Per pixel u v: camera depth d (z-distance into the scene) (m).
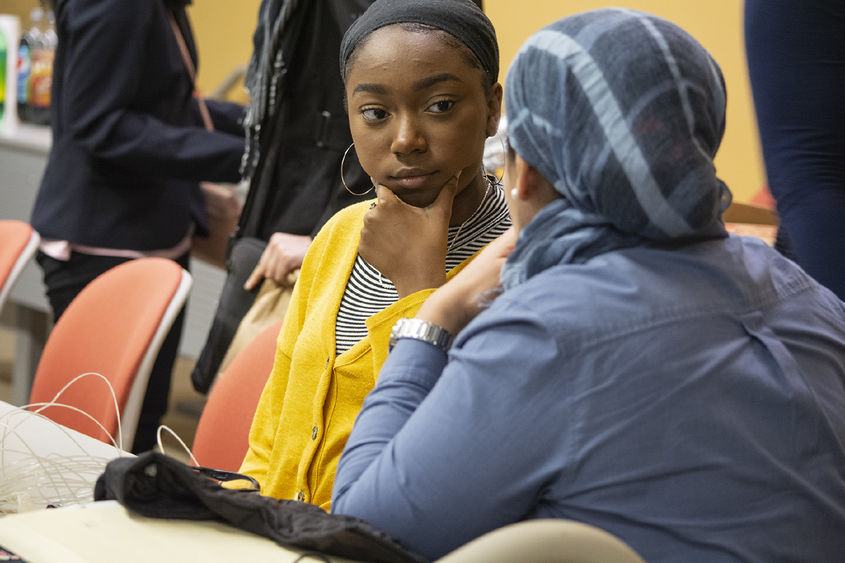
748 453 2.85
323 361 4.29
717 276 2.99
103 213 9.18
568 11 12.23
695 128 2.85
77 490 4.49
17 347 11.73
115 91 8.68
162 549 2.93
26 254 8.04
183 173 8.97
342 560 2.96
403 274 3.82
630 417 2.76
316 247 4.63
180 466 3.09
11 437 5.05
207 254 10.47
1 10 17.55
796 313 3.16
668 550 2.80
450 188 3.88
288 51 6.88
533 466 2.78
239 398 5.62
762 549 2.86
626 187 2.81
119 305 6.61
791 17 5.00
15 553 2.92
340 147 6.99
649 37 2.84
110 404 6.11
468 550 2.32
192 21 15.95
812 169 5.07
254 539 3.06
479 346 2.89
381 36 3.83
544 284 2.90
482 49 3.90
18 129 13.10
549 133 2.94
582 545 2.36
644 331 2.81
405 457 2.89
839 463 3.02
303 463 4.22
